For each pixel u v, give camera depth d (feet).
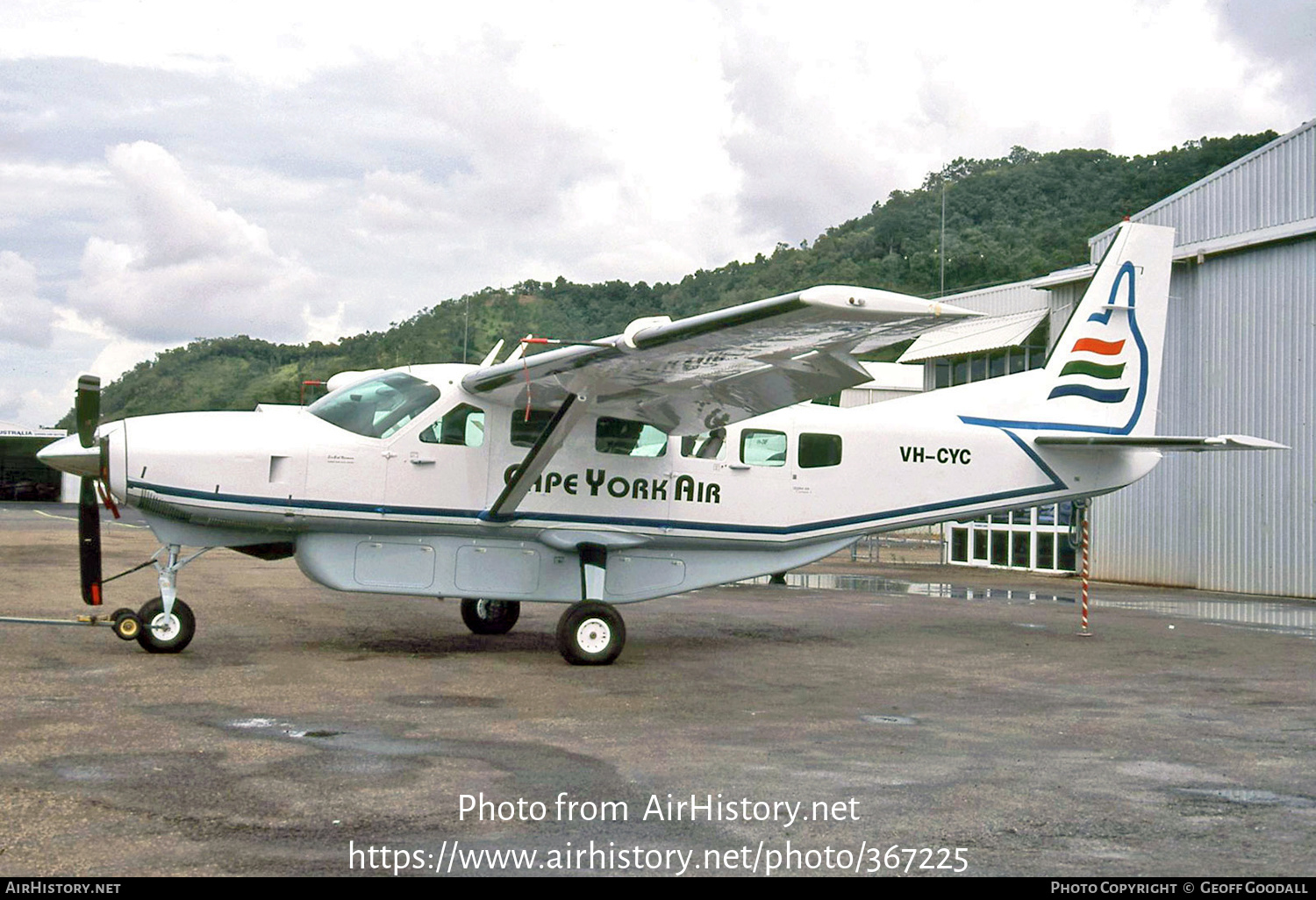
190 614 31.48
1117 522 72.90
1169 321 71.20
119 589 49.24
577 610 31.32
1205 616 48.88
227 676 27.53
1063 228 314.55
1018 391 40.55
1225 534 65.41
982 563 83.20
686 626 41.39
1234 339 66.03
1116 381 41.83
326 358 295.89
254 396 246.88
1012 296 85.51
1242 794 18.12
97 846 14.29
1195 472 67.77
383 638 35.96
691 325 25.72
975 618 46.03
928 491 38.78
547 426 31.53
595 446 34.40
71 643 32.76
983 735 22.67
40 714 22.52
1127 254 42.19
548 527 33.81
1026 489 40.22
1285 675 31.40
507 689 27.07
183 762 18.72
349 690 26.05
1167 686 29.40
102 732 20.90
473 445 33.30
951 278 277.23
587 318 329.11
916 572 76.89
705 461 35.86
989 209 328.90
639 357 28.37
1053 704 26.55
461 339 301.02
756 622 43.16
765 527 36.60
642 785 17.99
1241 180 66.44
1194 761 20.49
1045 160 363.35
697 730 22.61
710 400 32.53
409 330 306.55
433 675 28.76
